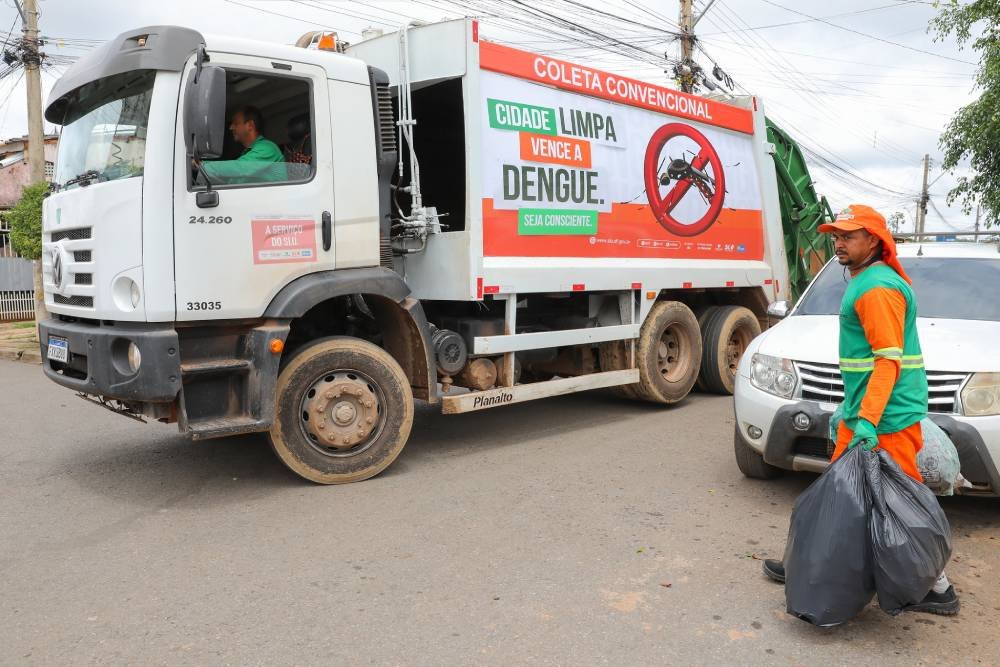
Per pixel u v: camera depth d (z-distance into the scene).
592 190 7.18
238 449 6.57
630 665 3.11
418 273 6.43
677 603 3.67
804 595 3.33
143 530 4.62
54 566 4.08
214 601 3.66
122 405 5.45
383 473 5.84
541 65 6.69
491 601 3.67
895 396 3.44
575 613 3.56
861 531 3.26
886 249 3.48
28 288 21.91
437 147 6.55
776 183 9.99
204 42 4.89
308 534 4.55
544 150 6.71
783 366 4.96
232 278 5.03
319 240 5.40
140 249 4.77
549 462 6.17
